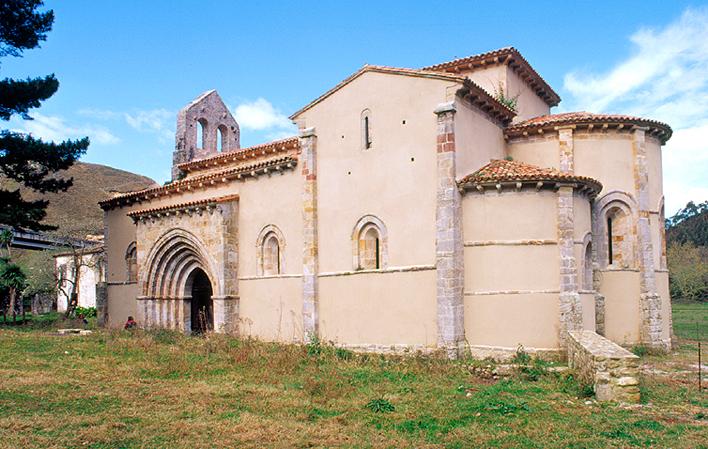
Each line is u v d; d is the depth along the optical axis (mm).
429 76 21438
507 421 11945
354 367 18234
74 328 33469
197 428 11289
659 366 19297
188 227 28469
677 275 72125
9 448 9797
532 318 19891
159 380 15906
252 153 28859
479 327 20266
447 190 20484
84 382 15320
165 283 30016
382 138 22688
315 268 24062
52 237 61531
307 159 24734
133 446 10203
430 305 20734
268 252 26844
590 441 10555
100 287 34031
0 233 49406
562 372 16297
